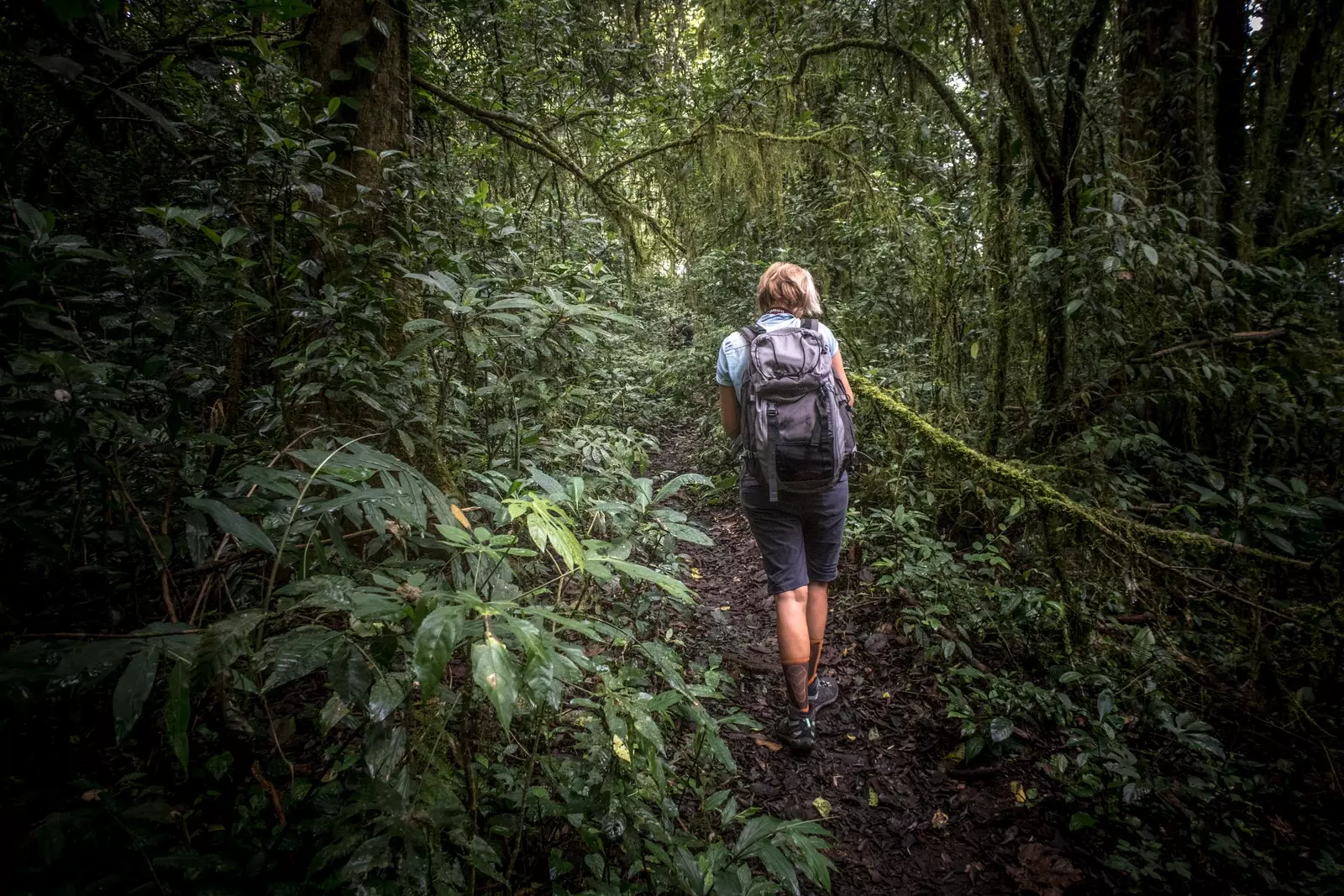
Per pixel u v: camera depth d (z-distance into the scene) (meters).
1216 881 1.83
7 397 1.19
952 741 2.38
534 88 4.73
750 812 1.89
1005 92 3.47
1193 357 3.16
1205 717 2.37
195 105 2.03
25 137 1.69
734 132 4.91
